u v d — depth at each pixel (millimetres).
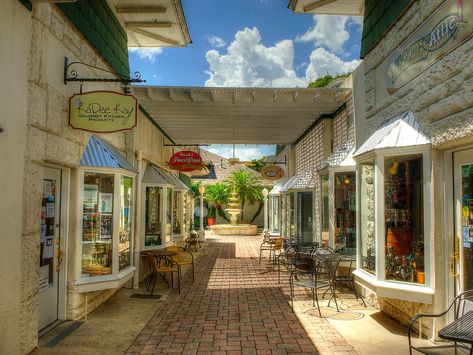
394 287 5105
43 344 4785
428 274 4879
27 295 4344
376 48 6543
